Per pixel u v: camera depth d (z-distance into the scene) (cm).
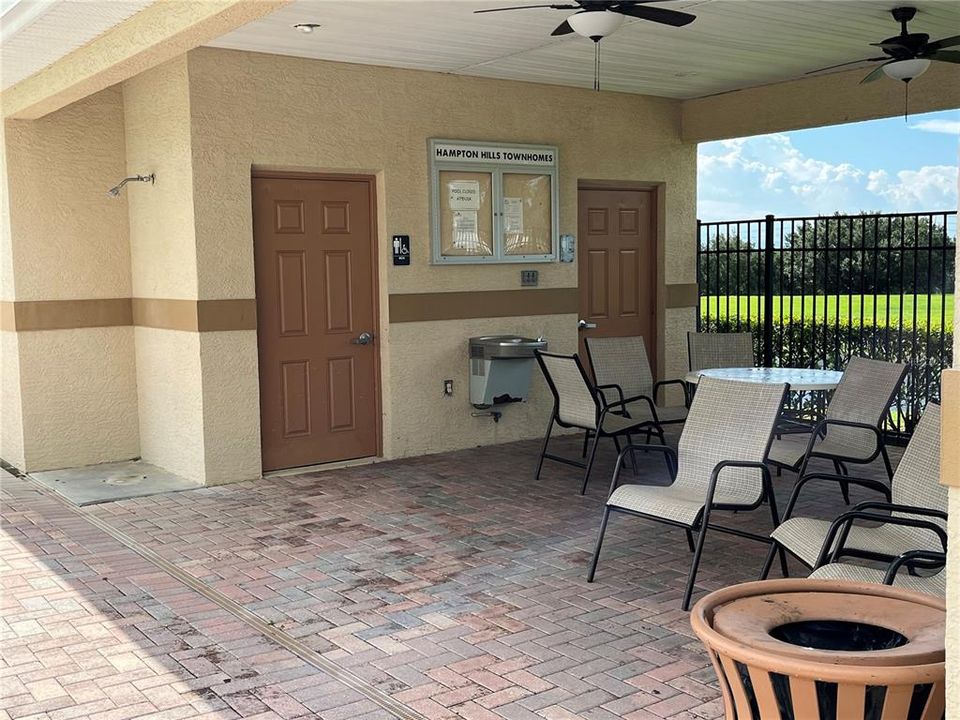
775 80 920
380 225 834
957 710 222
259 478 779
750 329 1091
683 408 821
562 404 755
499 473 792
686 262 1053
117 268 827
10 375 804
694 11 655
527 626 464
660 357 1049
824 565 392
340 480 773
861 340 965
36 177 786
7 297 793
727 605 272
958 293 228
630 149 990
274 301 793
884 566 538
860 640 260
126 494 728
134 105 800
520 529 630
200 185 735
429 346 864
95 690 399
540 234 923
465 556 574
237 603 501
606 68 845
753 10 654
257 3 470
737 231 1052
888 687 224
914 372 899
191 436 765
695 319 1068
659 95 998
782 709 235
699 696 386
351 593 513
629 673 409
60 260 802
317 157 788
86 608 496
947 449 226
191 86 726
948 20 696
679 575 536
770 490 509
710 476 532
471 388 888
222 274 750
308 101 781
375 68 815
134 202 815
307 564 563
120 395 836
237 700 388
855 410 638
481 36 713
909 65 658
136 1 532
